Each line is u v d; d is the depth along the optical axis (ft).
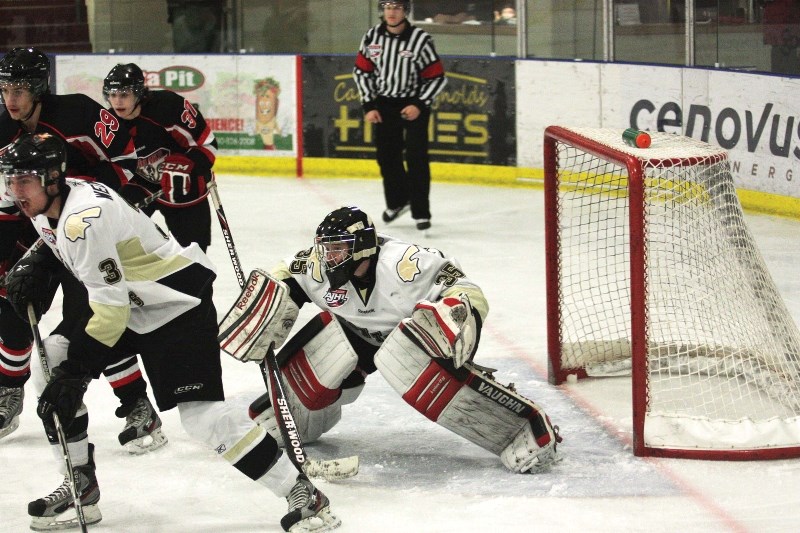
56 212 20.42
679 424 26.00
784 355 28.12
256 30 70.74
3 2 71.87
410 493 23.99
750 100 53.21
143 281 21.22
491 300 40.86
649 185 26.04
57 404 20.24
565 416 28.99
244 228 53.67
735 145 54.39
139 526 22.56
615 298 35.99
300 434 26.40
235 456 21.42
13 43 72.54
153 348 21.44
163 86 67.41
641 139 27.76
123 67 32.45
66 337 22.15
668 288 37.52
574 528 22.02
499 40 66.59
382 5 50.55
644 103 57.72
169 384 21.36
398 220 55.52
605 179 57.21
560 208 32.30
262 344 23.91
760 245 48.06
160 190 32.60
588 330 35.37
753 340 28.86
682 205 29.48
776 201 52.95
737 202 28.86
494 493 23.94
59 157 20.10
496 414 24.64
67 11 72.08
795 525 22.08
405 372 24.38
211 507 23.47
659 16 59.06
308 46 71.20
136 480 24.94
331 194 61.82
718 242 29.27
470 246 49.65
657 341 32.71
